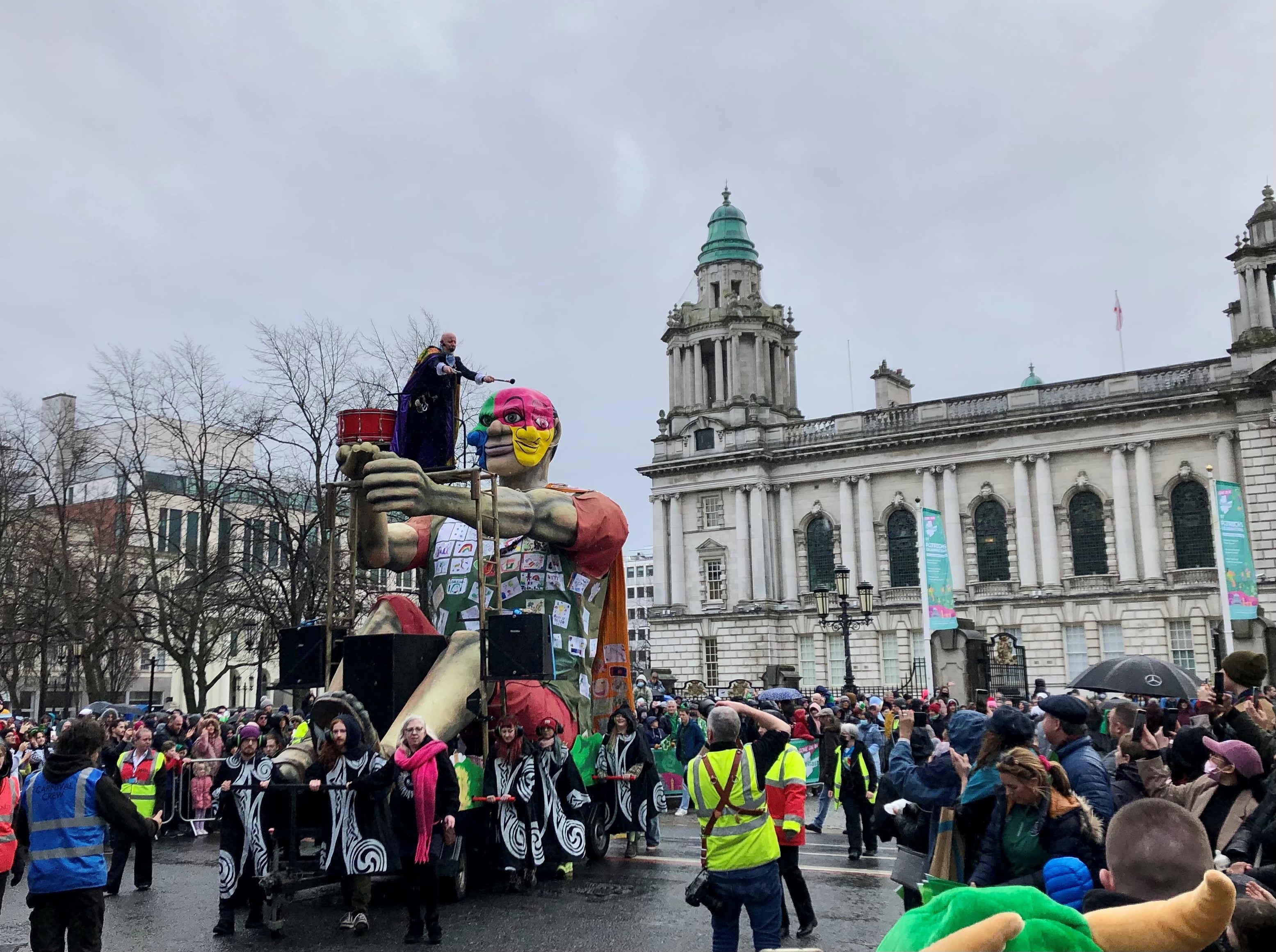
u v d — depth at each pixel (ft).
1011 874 20.63
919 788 24.08
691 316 239.30
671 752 73.92
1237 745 24.16
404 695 41.16
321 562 107.65
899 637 199.93
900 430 206.49
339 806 35.04
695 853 51.67
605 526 48.34
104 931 36.65
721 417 225.15
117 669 150.51
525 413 49.62
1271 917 11.37
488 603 46.96
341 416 42.04
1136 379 183.73
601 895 40.70
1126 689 45.37
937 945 9.59
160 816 28.48
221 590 116.98
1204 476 175.73
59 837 26.12
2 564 120.78
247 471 131.75
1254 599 116.78
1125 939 10.55
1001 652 153.58
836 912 37.50
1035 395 192.95
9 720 68.08
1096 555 186.09
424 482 40.63
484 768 42.19
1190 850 13.42
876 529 206.39
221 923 35.45
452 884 39.81
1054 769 20.99
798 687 171.63
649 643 224.94
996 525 195.83
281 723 69.56
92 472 177.06
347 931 35.19
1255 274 174.29
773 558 216.54
